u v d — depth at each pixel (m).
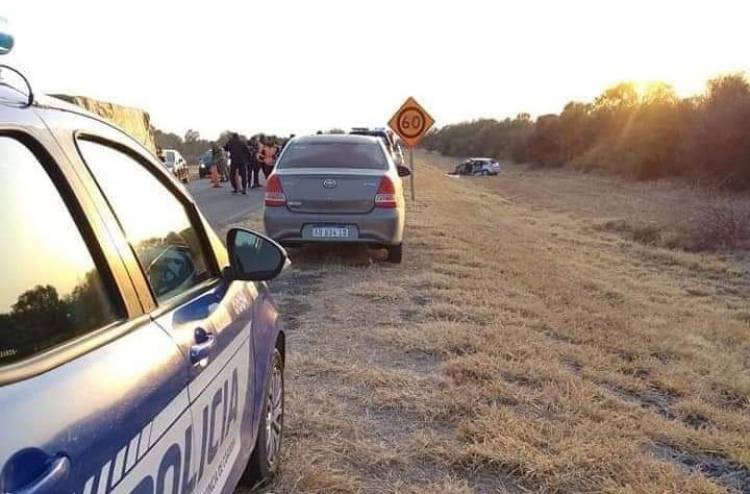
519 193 33.53
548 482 3.55
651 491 3.49
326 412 4.24
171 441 1.96
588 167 54.09
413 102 17.84
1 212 1.58
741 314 8.34
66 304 1.71
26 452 1.31
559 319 6.88
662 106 40.44
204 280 2.80
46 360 1.54
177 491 2.02
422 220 14.53
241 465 2.81
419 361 5.33
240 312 2.95
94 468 1.50
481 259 10.15
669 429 4.32
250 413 3.01
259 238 2.99
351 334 5.93
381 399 4.48
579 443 3.95
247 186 24.55
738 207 23.59
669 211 22.42
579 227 17.70
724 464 4.00
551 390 4.79
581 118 61.22
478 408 4.39
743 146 30.58
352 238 8.65
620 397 4.99
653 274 11.18
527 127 78.44
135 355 1.86
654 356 6.09
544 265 10.34
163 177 2.69
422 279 8.18
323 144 9.15
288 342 5.62
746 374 5.76
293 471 3.52
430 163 82.88
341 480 3.44
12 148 1.68
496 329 6.16
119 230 2.06
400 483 3.50
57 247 1.74
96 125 2.24
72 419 1.47
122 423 1.65
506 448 3.83
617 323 6.96
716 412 4.76
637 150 42.84
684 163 38.00
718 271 11.75
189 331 2.27
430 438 3.96
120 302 1.94
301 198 8.55
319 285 7.84
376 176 8.69
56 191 1.81
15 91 1.84
